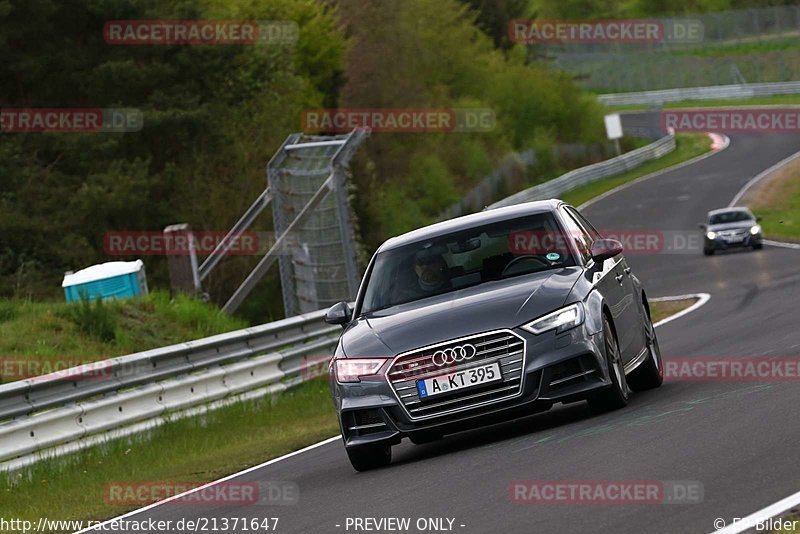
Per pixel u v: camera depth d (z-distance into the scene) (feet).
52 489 130.21
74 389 152.15
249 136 459.32
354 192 524.93
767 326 185.88
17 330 222.48
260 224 437.58
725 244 431.02
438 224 120.98
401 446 121.19
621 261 126.82
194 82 441.27
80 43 420.36
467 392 99.04
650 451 84.38
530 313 100.17
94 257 382.22
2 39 393.09
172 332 245.24
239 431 162.71
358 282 266.16
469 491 81.66
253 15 539.29
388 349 101.09
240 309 408.05
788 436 82.17
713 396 109.09
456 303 103.71
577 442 93.50
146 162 401.70
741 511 64.13
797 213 573.74
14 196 383.86
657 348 132.87
